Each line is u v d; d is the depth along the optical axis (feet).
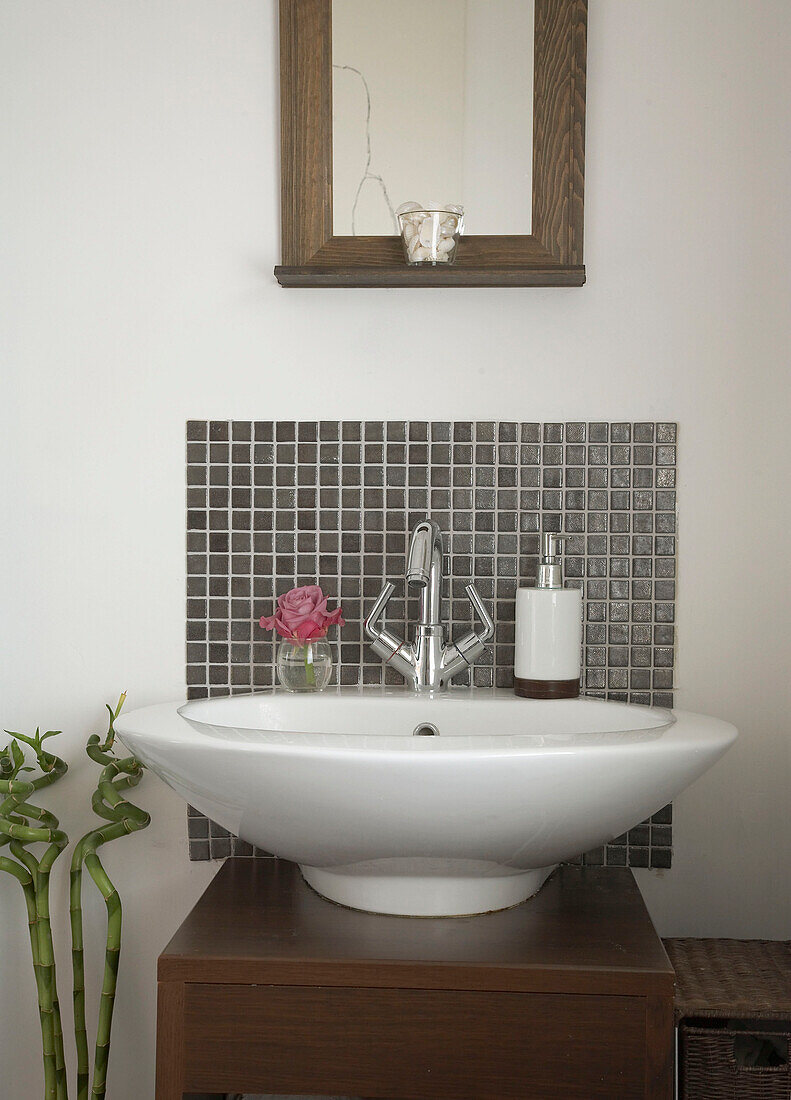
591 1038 3.00
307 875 3.78
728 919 4.24
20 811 4.13
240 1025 3.07
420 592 4.24
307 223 4.27
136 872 4.38
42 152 4.37
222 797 3.08
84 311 4.38
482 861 3.17
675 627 4.26
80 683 4.41
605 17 4.22
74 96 4.36
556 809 2.96
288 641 4.09
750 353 4.22
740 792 4.23
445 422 4.32
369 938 3.22
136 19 4.34
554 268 4.11
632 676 4.27
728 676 4.25
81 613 4.41
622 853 4.25
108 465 4.40
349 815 2.95
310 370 4.35
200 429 4.37
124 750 4.39
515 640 4.22
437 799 2.87
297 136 4.27
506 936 3.25
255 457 4.37
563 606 3.93
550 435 4.29
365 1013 3.05
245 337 4.36
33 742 4.25
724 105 4.19
